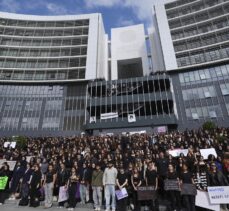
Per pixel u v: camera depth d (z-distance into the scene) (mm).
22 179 11148
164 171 10039
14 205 10391
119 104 39406
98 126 37969
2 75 48125
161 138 19609
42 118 44938
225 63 41312
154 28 53812
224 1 45969
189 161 10211
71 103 46375
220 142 15430
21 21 54562
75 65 49562
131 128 37062
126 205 9219
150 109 37906
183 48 45906
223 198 8312
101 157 12922
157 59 51531
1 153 17609
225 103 37875
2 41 51406
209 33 44469
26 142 24141
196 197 8617
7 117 44906
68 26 54938
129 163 10844
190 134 20562
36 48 51625
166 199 9648
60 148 17594
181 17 48500
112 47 56062
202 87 40875
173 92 42219
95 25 54250
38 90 48344
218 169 9109
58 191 11102
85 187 10297
